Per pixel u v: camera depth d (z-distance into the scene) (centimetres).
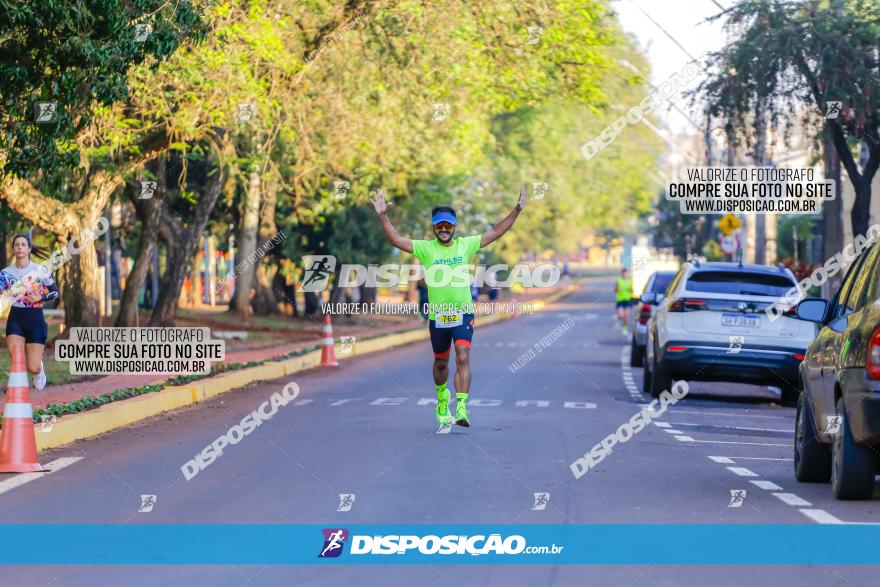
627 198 15225
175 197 6750
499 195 11681
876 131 4534
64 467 2208
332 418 3086
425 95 5472
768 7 4550
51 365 4288
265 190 6775
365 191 6359
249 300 7931
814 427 2028
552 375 4769
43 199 4741
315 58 4878
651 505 1808
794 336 3688
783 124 5250
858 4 4525
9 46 2589
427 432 2766
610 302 14700
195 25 2827
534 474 2120
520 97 5803
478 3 5125
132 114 4325
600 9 5562
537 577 1340
